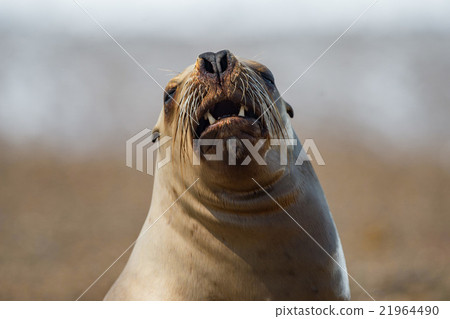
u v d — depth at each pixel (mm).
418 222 22953
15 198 29547
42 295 15234
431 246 19484
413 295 14594
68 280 16609
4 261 18594
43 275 17094
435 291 14883
